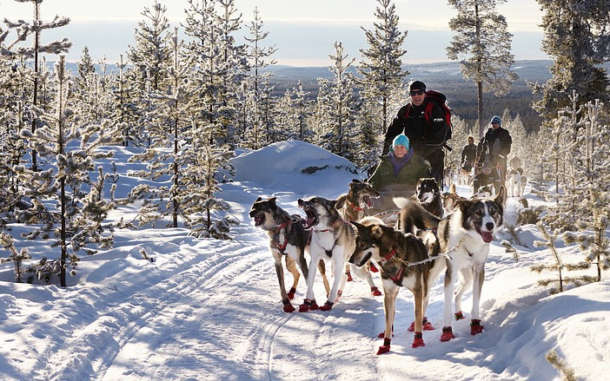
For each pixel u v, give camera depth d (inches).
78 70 2903.5
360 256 234.8
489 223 219.8
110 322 256.8
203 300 310.3
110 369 212.4
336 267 300.5
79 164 328.2
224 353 231.0
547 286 254.4
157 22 2089.1
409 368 206.8
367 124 1905.8
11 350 209.8
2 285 294.0
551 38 1327.5
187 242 472.7
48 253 384.8
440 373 196.7
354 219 338.3
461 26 1700.3
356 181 339.0
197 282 347.9
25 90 776.3
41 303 274.7
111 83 2549.2
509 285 288.4
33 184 332.2
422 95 378.9
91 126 340.5
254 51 2501.2
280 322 276.2
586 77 1296.8
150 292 314.0
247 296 321.7
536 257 369.1
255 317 282.2
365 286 347.9
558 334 182.4
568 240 250.4
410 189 356.5
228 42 2224.4
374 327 264.4
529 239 457.7
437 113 378.0
